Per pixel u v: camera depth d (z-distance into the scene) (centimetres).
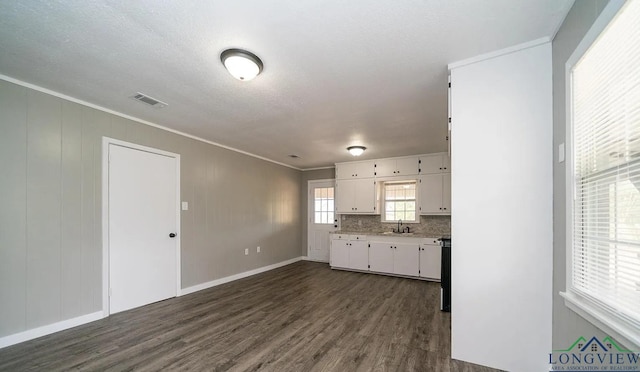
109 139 309
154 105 294
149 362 214
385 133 396
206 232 430
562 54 165
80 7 149
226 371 202
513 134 192
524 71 189
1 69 221
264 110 307
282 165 629
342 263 565
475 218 202
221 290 414
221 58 197
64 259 271
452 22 163
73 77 234
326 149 498
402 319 302
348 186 605
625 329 109
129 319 297
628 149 109
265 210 568
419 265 488
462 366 202
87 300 287
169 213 375
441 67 216
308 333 266
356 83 242
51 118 263
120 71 222
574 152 151
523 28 170
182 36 175
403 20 161
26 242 247
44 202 258
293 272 545
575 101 152
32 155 251
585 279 140
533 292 185
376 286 440
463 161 207
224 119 339
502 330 194
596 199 132
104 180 304
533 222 186
